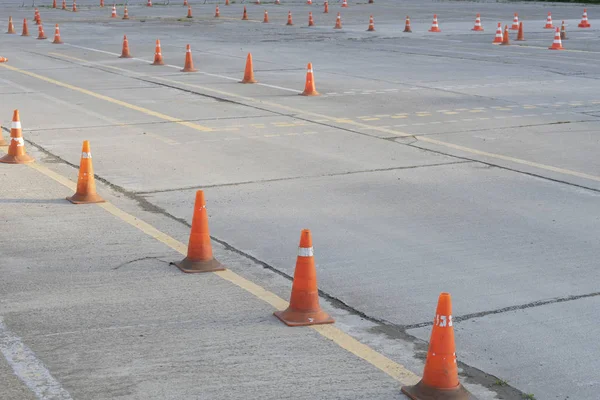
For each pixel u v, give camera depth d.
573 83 23.38
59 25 44.59
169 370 6.45
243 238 9.87
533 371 6.56
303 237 7.43
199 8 59.88
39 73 25.30
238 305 7.80
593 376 6.48
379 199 11.60
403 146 15.03
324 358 6.70
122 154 14.23
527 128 16.81
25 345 6.86
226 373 6.41
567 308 7.82
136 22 46.97
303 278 7.43
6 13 54.41
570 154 14.49
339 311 7.71
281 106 19.30
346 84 23.02
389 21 48.06
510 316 7.63
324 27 43.62
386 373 6.45
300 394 6.08
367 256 9.27
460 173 13.12
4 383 6.20
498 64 27.94
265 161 13.78
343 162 13.77
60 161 13.69
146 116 17.94
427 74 25.31
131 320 7.41
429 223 10.53
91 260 8.99
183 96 20.77
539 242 9.80
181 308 7.70
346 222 10.54
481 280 8.55
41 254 9.16
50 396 6.01
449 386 5.95
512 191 12.09
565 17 51.47
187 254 8.99
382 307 7.82
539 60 29.11
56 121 17.27
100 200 11.35
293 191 11.97
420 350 6.89
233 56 30.05
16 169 13.09
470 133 16.25
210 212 10.90
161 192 11.88
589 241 9.85
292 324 7.31
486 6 63.19
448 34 39.69
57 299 7.87
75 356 6.67
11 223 10.29
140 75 24.92
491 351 6.91
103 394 6.05
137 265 8.86
